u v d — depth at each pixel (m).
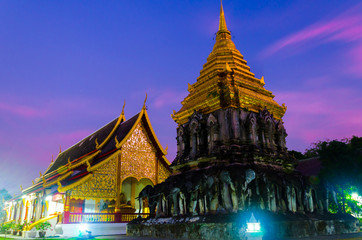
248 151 14.73
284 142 17.59
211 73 18.25
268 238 11.47
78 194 24.59
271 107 17.75
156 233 15.34
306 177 16.91
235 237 11.30
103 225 23.98
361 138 22.78
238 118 15.63
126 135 28.56
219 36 20.92
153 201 17.09
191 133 17.12
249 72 18.88
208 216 12.98
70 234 22.58
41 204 30.14
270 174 14.03
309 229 13.29
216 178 13.75
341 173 15.98
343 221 15.34
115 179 26.81
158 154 30.38
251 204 12.90
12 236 25.92
